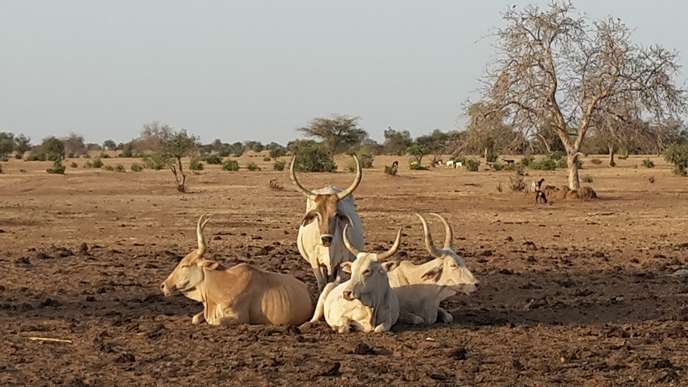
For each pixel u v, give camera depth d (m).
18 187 55.81
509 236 30.28
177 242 27.56
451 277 13.93
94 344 12.61
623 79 47.78
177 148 59.56
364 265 12.95
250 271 13.85
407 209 41.62
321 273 15.45
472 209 41.94
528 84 48.03
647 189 55.81
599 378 10.79
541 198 45.81
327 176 69.19
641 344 12.90
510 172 76.25
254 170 79.31
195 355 11.90
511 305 16.44
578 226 34.12
